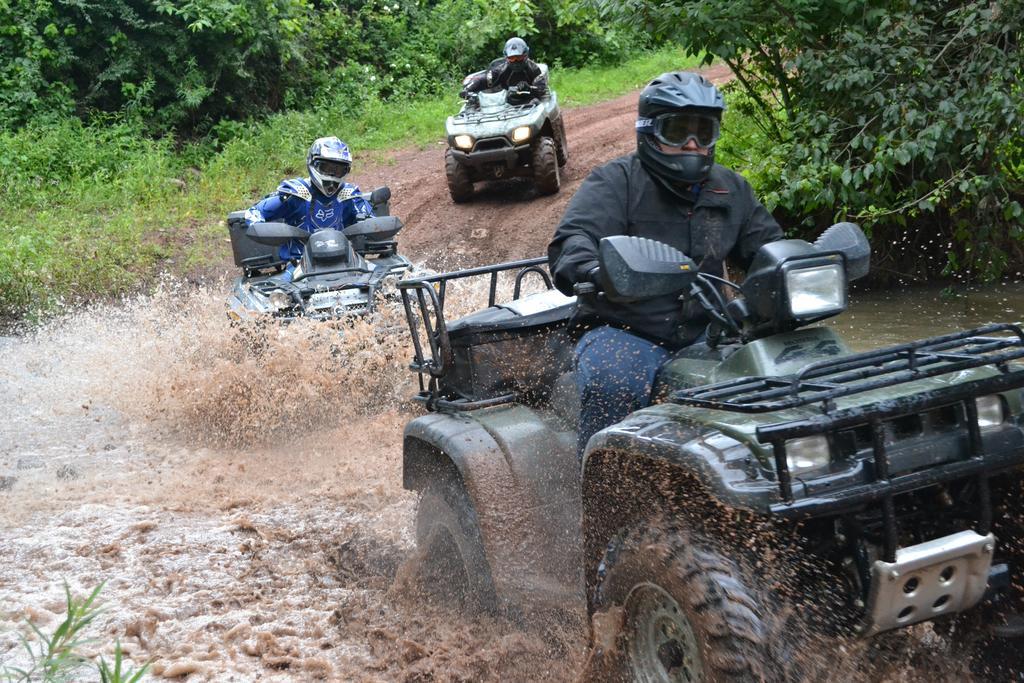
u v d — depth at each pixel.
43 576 4.69
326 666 3.67
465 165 14.87
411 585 4.04
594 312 3.58
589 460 3.03
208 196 16.78
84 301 12.03
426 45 28.34
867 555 2.65
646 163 3.55
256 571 4.71
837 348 3.00
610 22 11.12
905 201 10.08
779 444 2.43
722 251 3.61
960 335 2.88
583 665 3.13
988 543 2.62
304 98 23.50
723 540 2.68
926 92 9.32
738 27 10.12
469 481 3.56
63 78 19.86
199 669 3.67
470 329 3.96
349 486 5.89
